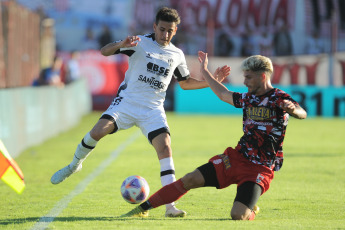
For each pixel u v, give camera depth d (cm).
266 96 1778
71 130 6362
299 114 1708
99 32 11262
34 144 4762
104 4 11362
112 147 4759
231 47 11600
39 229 1706
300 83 9638
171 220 1827
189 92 9569
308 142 5147
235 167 1802
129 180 1894
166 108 9619
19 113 4141
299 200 2336
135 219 1850
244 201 1761
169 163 1967
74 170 2114
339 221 1848
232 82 9588
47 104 5362
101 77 9612
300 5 11562
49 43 8394
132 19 11425
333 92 9038
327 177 3047
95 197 2402
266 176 1795
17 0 10969
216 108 9556
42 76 6750
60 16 11188
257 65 1761
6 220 1884
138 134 6112
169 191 1841
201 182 1812
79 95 8044
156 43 2088
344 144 4969
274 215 1988
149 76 2070
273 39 11625
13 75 5853
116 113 2059
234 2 11562
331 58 9562
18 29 6128
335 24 9856
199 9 11531
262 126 1789
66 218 1902
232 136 5691
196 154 4197
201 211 2073
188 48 11319
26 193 2517
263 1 11562
